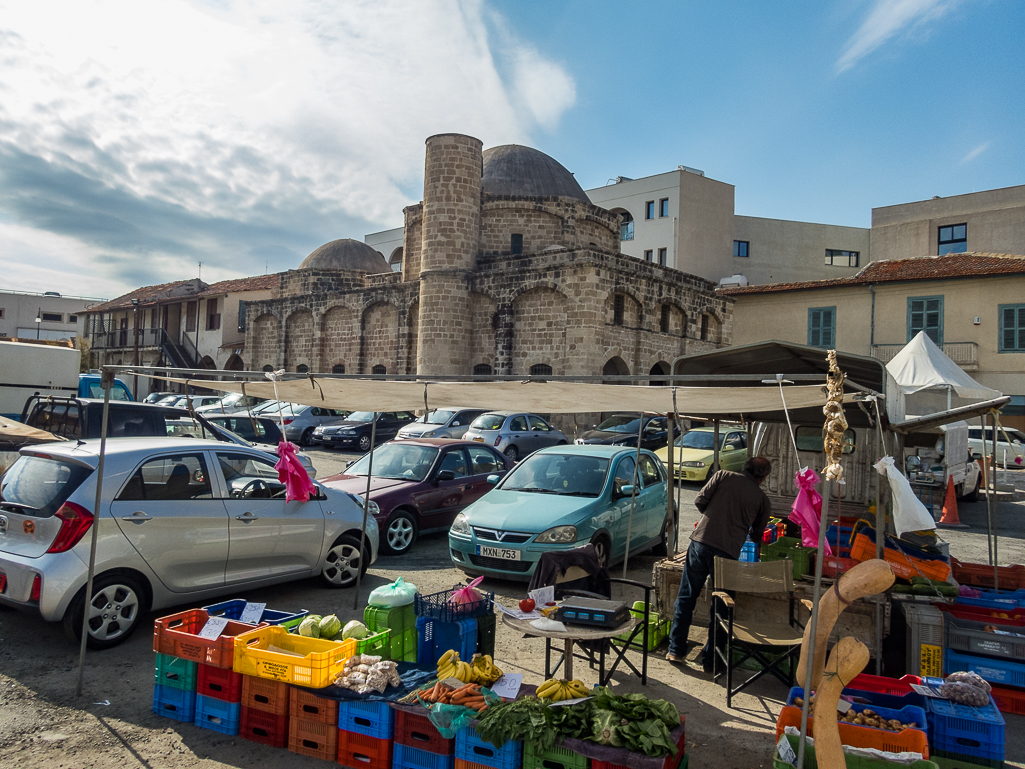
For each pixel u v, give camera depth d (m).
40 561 5.53
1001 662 5.41
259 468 7.20
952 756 4.06
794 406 5.20
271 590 7.59
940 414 6.40
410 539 9.71
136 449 6.25
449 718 3.85
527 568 7.64
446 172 28.77
